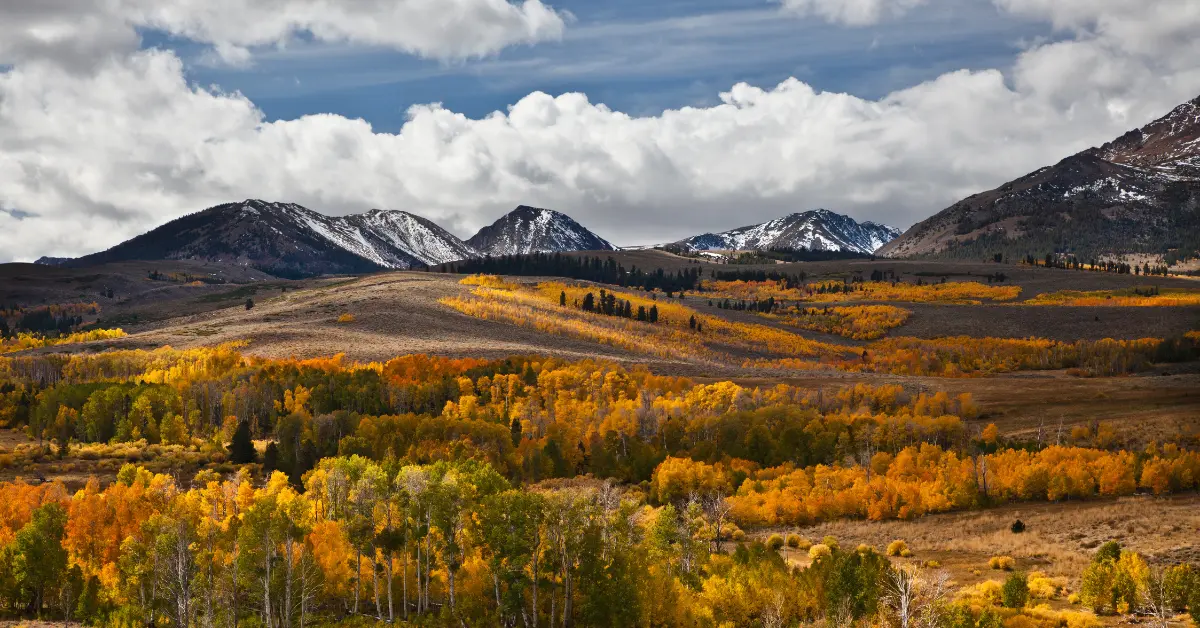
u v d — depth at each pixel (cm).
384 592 7256
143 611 6738
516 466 12606
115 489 8744
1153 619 5612
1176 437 12462
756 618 6128
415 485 7144
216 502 8850
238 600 6619
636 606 6191
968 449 12531
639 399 15750
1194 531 7525
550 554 6462
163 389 16125
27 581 7038
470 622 6562
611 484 12081
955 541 8400
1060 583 6562
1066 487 9756
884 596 5719
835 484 10619
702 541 8406
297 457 12306
